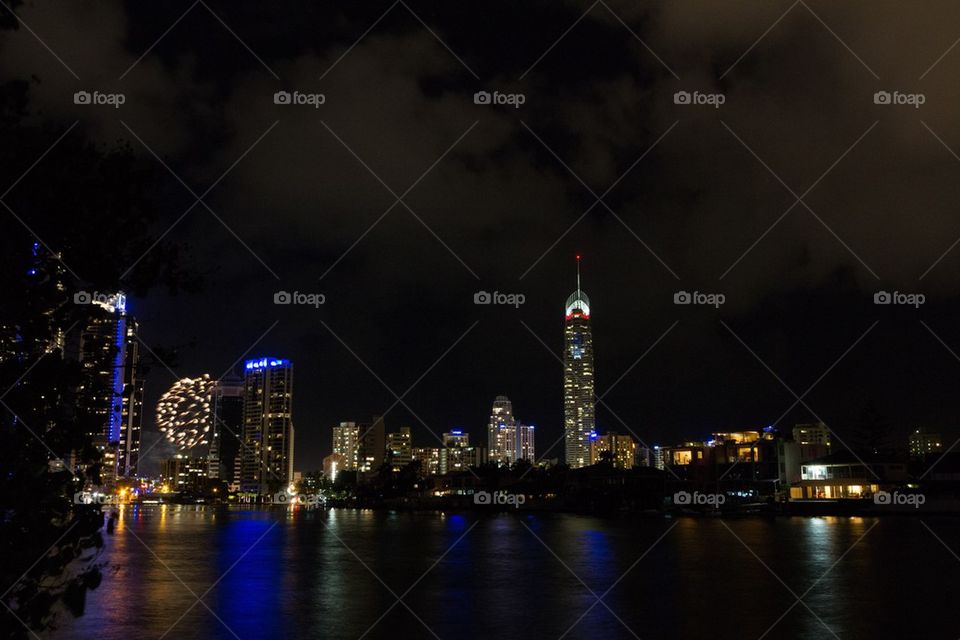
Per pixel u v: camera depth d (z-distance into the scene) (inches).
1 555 275.0
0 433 280.8
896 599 1493.6
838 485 5954.7
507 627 1249.4
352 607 1450.5
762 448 6604.3
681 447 7175.2
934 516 4921.3
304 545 3026.6
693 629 1216.8
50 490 287.4
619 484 6555.1
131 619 1320.1
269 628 1248.8
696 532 3604.8
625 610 1396.4
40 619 289.9
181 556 2532.0
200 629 1237.7
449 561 2338.8
